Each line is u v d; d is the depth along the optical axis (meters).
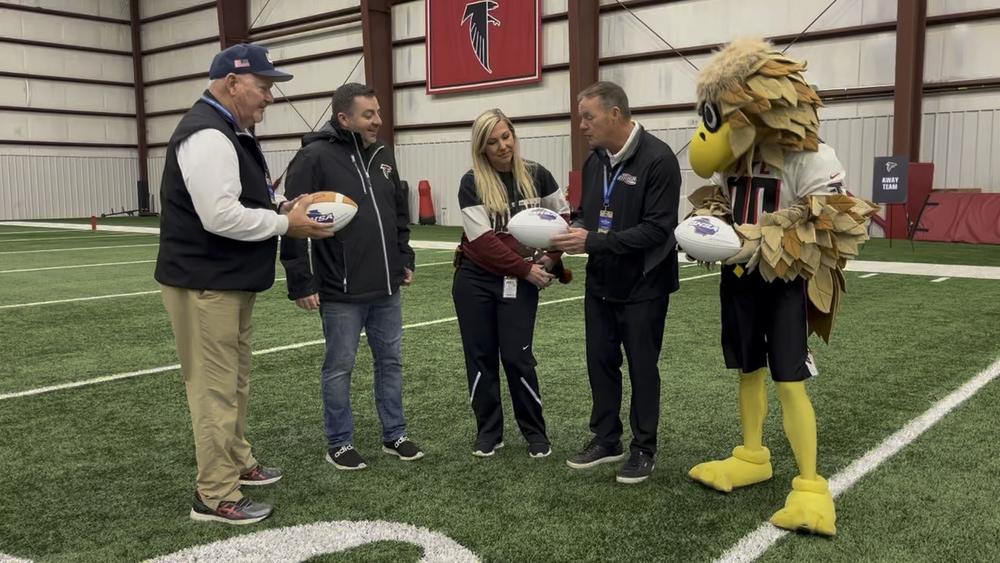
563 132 17.72
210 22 24.81
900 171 12.63
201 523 2.79
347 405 3.35
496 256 3.30
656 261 3.00
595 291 3.20
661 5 15.96
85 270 10.84
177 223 2.68
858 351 5.33
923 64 13.39
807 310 2.83
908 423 3.78
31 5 24.70
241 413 3.11
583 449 3.45
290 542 2.62
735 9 15.07
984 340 5.62
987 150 13.01
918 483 3.04
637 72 16.52
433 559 2.47
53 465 3.39
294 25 22.33
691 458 3.41
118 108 27.25
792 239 2.59
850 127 14.12
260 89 2.75
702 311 7.06
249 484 3.15
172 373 5.04
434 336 6.09
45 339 6.13
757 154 2.71
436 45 19.41
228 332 2.76
